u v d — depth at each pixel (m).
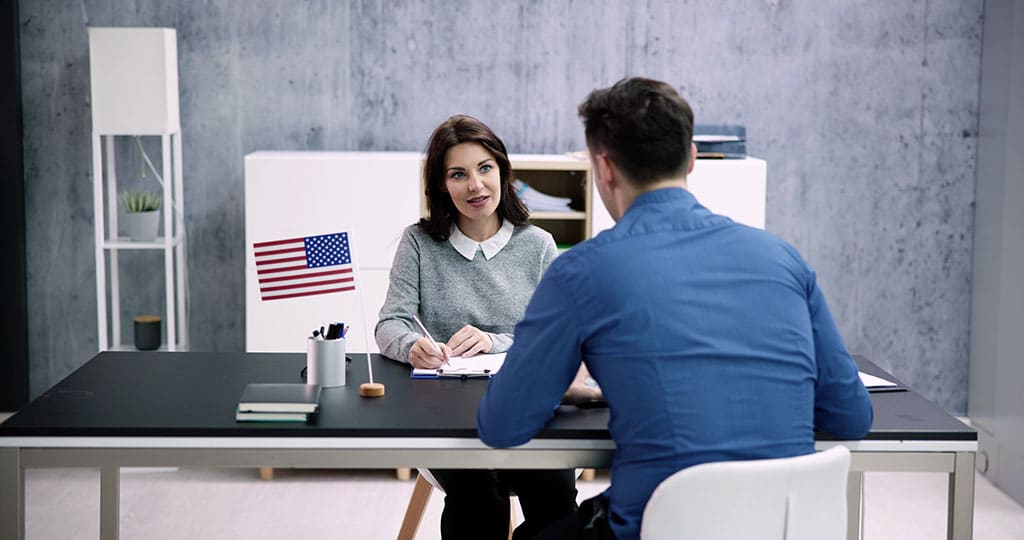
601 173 2.10
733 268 2.00
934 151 4.89
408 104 4.75
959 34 4.81
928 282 4.97
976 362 4.82
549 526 2.23
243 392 2.47
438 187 3.04
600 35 4.75
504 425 2.08
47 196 4.73
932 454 2.27
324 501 4.09
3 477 2.21
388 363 2.83
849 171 4.89
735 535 1.93
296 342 4.38
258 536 3.76
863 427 2.19
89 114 4.69
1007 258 4.48
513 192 3.14
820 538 2.01
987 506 4.17
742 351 1.95
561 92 4.77
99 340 4.48
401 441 2.23
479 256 3.12
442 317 3.11
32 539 3.65
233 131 4.72
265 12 4.66
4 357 4.77
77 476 4.27
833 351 2.11
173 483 4.23
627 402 1.96
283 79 4.70
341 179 4.34
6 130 4.62
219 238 4.79
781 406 1.97
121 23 4.62
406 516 3.12
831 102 4.84
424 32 4.70
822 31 4.79
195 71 4.67
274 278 2.75
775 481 1.92
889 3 4.79
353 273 2.74
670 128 2.03
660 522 1.91
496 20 4.71
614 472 2.04
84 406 2.37
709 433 1.93
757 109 4.82
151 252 4.82
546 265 3.16
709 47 4.78
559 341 2.01
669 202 2.04
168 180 4.39
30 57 4.64
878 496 4.22
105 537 2.64
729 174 4.43
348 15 4.68
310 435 2.22
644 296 1.95
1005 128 4.53
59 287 4.79
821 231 4.92
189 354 2.89
